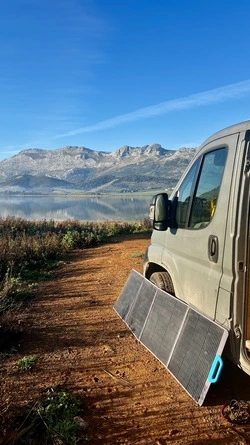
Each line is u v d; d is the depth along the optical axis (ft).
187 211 13.10
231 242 9.91
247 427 10.79
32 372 14.03
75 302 22.79
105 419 11.19
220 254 10.46
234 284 9.87
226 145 11.00
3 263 31.65
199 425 10.86
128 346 16.30
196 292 12.22
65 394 12.13
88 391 12.72
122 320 19.12
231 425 10.87
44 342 16.87
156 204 14.23
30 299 23.68
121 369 14.26
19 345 16.49
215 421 11.03
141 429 10.75
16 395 12.34
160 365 14.46
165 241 15.21
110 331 17.95
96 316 20.07
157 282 16.55
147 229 64.13
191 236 12.50
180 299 13.92
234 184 10.02
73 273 31.40
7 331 16.89
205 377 10.96
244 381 13.00
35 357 15.21
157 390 12.71
